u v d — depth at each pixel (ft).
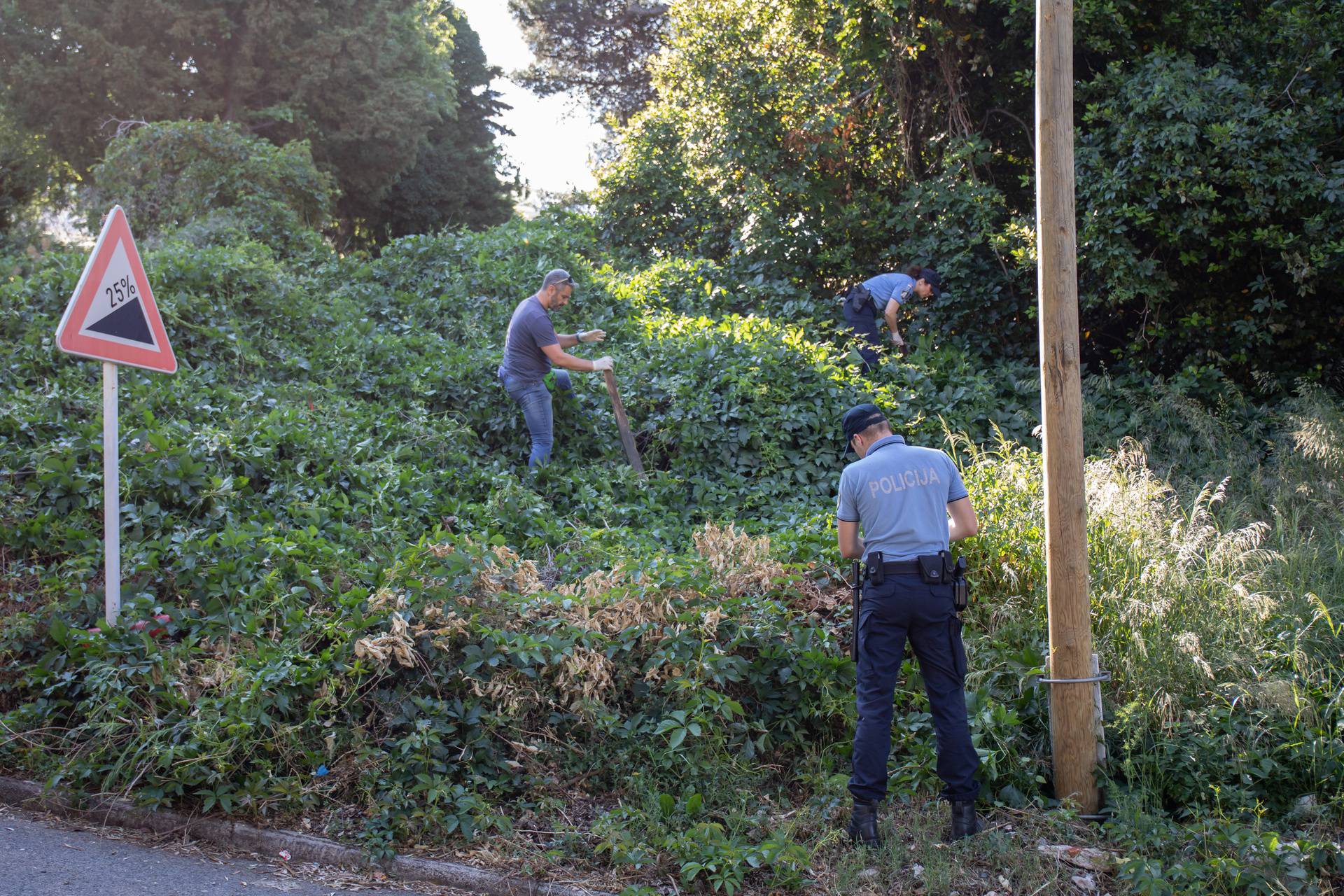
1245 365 33.71
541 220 47.50
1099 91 35.06
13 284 27.84
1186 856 12.98
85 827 13.29
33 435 20.93
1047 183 14.55
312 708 14.01
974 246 37.83
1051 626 14.53
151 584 16.84
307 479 21.31
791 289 38.40
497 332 34.06
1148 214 31.81
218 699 13.96
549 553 20.40
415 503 22.04
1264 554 17.62
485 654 14.70
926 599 13.29
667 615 15.56
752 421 27.48
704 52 42.27
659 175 48.06
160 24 71.10
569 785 14.29
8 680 15.11
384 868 12.67
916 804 14.32
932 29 37.63
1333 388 32.63
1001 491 19.02
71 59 70.64
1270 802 14.33
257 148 47.47
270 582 16.17
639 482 25.86
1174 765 14.48
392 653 14.66
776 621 16.07
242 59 73.87
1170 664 15.62
